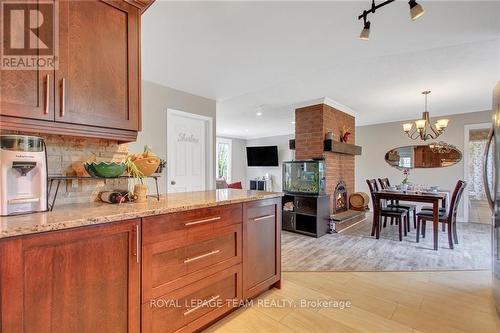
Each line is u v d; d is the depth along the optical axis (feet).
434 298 7.09
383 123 20.57
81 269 3.76
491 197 6.87
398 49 7.98
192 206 5.15
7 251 3.15
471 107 16.03
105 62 4.82
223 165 29.99
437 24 6.53
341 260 10.10
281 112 17.67
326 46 7.75
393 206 14.62
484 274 8.71
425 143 18.66
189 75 10.18
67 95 4.36
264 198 7.01
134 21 5.26
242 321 6.03
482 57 8.77
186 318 5.13
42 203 4.29
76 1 4.46
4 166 3.94
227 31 6.89
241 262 6.33
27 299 3.30
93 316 3.88
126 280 4.23
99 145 5.79
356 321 6.03
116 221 4.09
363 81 11.19
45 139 5.00
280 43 7.56
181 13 6.04
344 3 5.67
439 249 11.43
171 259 4.86
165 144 11.58
